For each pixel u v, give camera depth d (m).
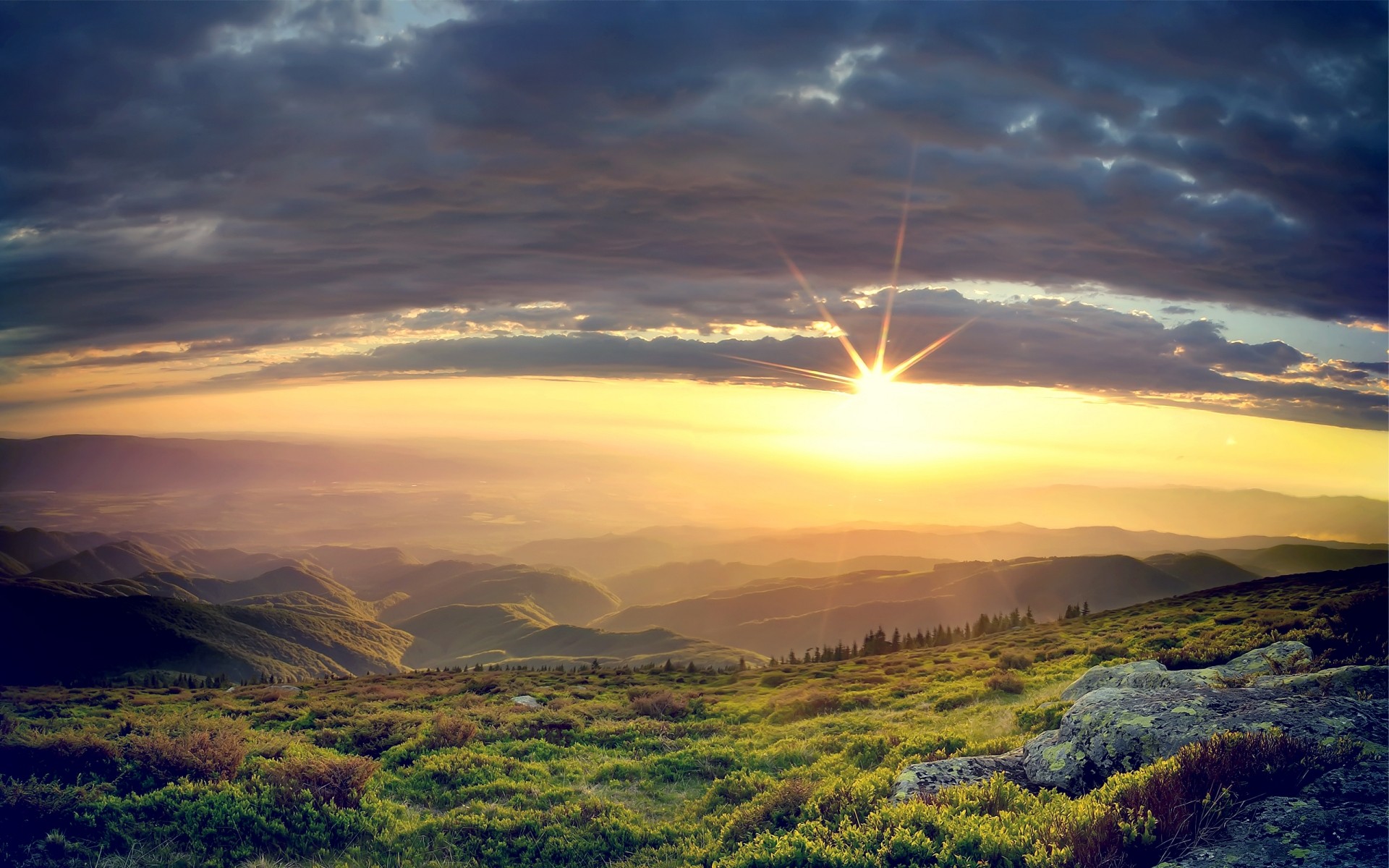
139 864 13.70
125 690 59.69
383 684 55.72
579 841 16.05
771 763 23.36
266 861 14.31
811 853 10.36
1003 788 11.97
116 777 17.16
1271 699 12.58
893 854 10.07
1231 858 8.19
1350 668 13.47
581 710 35.78
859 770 19.53
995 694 31.23
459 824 16.66
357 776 17.98
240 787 16.61
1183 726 12.09
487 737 27.61
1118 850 8.89
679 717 35.28
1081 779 12.73
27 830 14.43
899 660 60.34
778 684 52.66
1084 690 20.16
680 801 20.22
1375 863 7.54
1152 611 60.34
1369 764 9.73
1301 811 8.83
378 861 14.81
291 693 50.44
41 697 51.34
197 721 30.06
